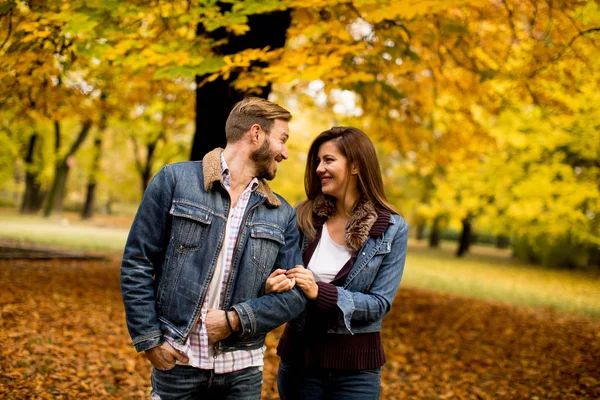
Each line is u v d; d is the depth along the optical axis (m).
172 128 10.10
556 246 22.05
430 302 10.00
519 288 14.62
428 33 4.85
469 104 6.68
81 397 3.70
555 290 14.92
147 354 1.89
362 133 2.37
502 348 6.58
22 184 38.84
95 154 26.81
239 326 1.95
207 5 4.23
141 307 1.87
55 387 3.81
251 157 2.07
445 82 6.45
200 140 5.62
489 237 48.06
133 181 28.38
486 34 5.62
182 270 1.93
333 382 2.23
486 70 5.50
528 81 5.69
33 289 7.67
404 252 2.35
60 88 6.18
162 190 1.96
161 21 4.66
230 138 2.11
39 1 4.35
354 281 2.26
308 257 2.35
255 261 2.03
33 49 4.61
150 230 1.94
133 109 9.23
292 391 2.29
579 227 12.39
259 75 4.56
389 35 5.10
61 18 4.02
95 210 46.72
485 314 9.21
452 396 4.53
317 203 2.42
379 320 2.29
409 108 7.00
